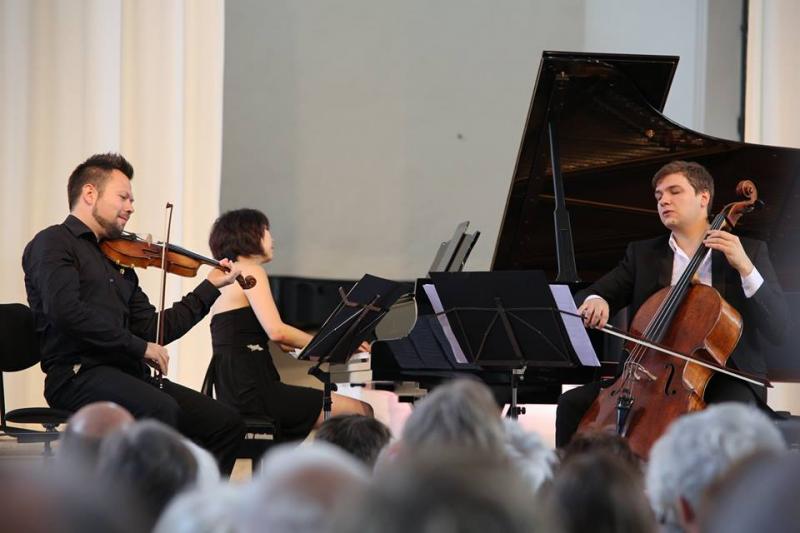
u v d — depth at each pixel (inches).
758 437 142.9
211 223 582.6
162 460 135.2
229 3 700.0
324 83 724.0
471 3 750.5
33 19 541.0
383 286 364.5
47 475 96.8
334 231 727.7
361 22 730.8
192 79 582.2
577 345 349.4
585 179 470.3
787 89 655.1
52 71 543.8
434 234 748.0
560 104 448.1
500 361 358.6
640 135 461.7
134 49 564.4
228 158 703.1
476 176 754.2
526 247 475.8
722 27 701.3
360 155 733.3
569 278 428.8
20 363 376.5
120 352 371.2
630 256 407.2
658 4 722.2
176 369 567.5
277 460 105.6
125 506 100.3
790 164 457.7
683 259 390.3
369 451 208.4
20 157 534.0
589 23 764.0
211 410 382.3
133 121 564.4
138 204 563.8
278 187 715.4
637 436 347.3
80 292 374.6
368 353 430.9
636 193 475.2
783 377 408.2
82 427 169.3
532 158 457.1
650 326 363.3
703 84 700.0
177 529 108.9
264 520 94.3
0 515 91.0
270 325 429.1
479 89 753.0
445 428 166.7
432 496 75.0
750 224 466.3
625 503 122.1
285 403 431.8
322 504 93.9
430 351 418.9
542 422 624.4
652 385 354.9
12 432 363.3
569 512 122.5
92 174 381.7
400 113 740.7
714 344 354.3
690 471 141.5
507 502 75.0
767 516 97.7
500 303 345.1
